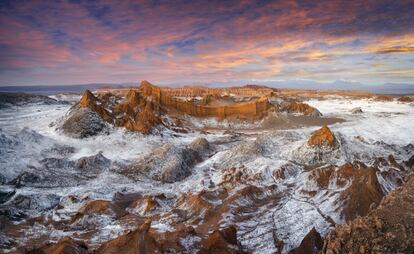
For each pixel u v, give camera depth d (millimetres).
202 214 41969
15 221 40188
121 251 27031
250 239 35125
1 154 63188
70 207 45125
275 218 39969
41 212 43875
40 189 52500
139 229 28891
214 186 54531
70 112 99500
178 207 45281
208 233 36906
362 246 16531
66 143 81938
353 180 44469
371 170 42625
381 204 20516
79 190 52062
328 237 19312
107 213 42625
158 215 42719
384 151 71688
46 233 37062
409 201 19719
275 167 59562
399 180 48312
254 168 59531
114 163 66875
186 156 70375
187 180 60156
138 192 53062
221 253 29469
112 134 90438
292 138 83812
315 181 49438
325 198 42969
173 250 31062
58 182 55750
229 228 32906
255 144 73562
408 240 15906
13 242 34375
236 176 55719
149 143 87375
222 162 69062
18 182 54062
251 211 43062
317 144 68750
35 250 28875
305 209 41406
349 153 68062
